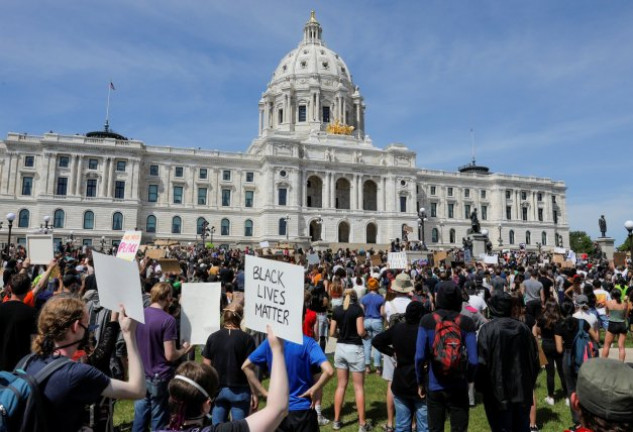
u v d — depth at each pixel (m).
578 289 18.06
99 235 85.94
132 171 90.00
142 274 17.20
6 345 7.62
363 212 101.31
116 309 5.32
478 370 7.82
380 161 105.75
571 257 47.41
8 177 83.56
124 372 8.85
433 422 7.63
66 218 84.69
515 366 7.59
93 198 86.69
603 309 18.02
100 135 94.69
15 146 84.81
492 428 7.92
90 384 4.47
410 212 104.31
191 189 95.31
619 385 3.49
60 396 4.27
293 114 122.25
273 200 95.06
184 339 8.98
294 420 7.09
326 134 107.38
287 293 4.65
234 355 8.21
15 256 38.41
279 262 4.81
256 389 7.54
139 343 8.45
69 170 86.06
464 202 115.12
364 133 130.75
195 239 93.44
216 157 96.94
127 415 11.59
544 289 20.28
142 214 91.31
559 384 14.48
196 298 9.16
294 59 128.88
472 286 19.22
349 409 12.30
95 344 8.69
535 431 10.70
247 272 5.04
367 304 14.46
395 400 8.78
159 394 8.36
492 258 39.16
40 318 4.73
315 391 7.16
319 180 107.38
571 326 10.70
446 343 7.41
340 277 17.92
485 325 7.96
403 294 13.80
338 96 122.44
